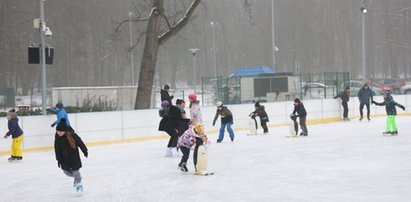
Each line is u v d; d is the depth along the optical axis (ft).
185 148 42.60
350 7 272.92
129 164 48.85
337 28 278.26
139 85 89.97
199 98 141.08
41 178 43.01
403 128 76.48
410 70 280.92
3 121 60.49
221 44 298.15
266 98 123.13
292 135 71.00
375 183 34.35
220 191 34.14
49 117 64.54
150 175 42.01
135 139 72.74
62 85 236.43
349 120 98.63
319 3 280.92
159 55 266.98
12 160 54.03
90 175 43.11
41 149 63.57
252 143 63.87
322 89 122.72
